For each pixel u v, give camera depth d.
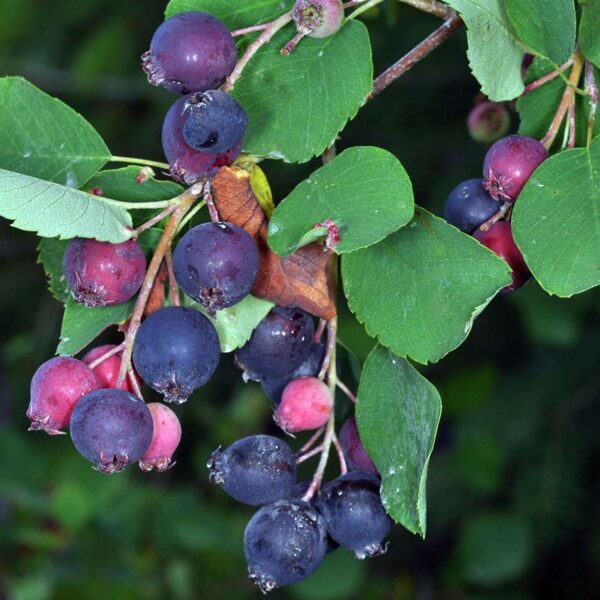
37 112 0.31
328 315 0.31
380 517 0.31
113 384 0.31
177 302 0.30
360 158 0.30
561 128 0.32
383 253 0.31
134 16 0.61
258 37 0.31
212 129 0.30
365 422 0.31
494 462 0.54
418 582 0.62
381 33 0.49
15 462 0.52
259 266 0.31
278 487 0.32
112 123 0.63
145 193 0.32
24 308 0.64
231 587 0.58
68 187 0.30
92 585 0.53
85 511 0.51
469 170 0.53
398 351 0.30
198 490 0.64
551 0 0.31
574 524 0.58
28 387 0.61
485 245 0.32
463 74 0.51
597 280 0.30
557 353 0.55
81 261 0.30
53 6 0.62
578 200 0.30
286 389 0.32
